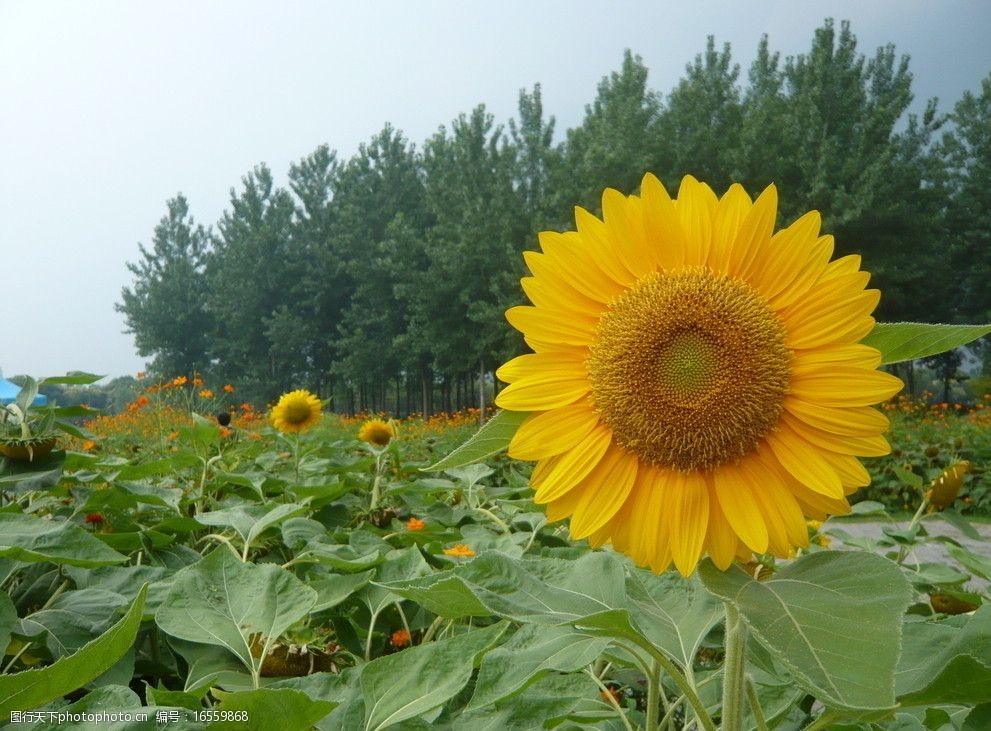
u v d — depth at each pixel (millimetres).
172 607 1632
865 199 33750
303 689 1446
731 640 1254
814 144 37625
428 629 2115
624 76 41375
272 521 2242
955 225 45406
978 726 1115
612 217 1460
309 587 1668
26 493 2420
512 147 42938
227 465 4277
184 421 8602
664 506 1332
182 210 78750
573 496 1389
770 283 1407
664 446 1327
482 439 1429
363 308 57750
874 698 919
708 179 36469
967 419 20453
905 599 1017
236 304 66938
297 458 4191
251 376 66188
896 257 35094
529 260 1471
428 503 3504
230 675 1583
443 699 1316
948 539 2885
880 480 10016
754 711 1263
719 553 1286
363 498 3678
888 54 40625
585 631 1198
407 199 60875
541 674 1353
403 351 54156
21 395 2488
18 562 1638
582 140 40812
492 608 1174
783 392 1329
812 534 2932
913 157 39406
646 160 35781
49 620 1646
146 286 77562
